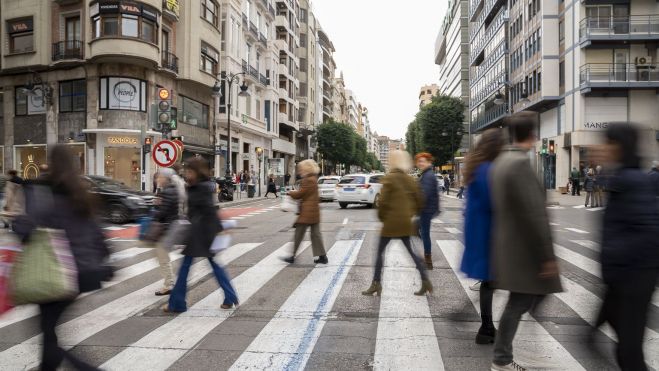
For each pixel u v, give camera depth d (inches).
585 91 1304.1
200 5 1264.8
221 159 1494.8
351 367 151.4
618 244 117.6
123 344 173.9
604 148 122.6
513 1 1887.3
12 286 121.3
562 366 150.5
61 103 1120.8
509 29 1946.4
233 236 487.8
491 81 2207.2
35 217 122.5
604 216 123.5
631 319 116.3
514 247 134.1
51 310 126.6
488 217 154.3
